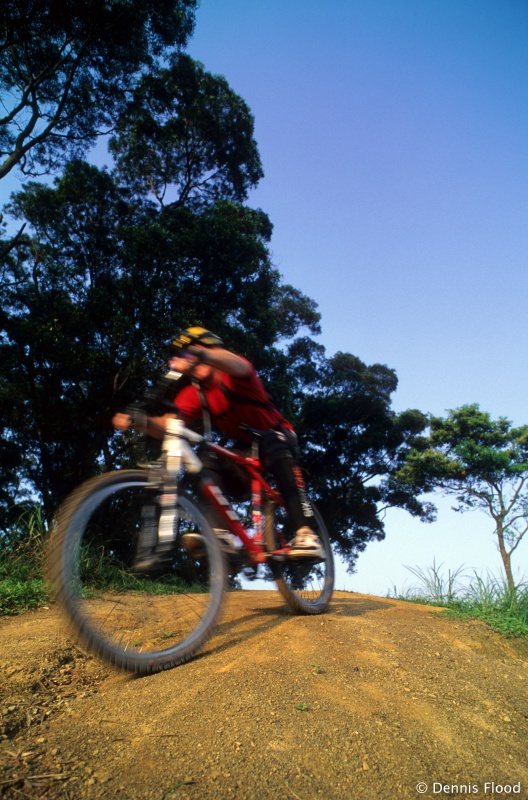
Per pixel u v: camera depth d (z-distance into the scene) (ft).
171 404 8.61
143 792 5.16
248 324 49.83
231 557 8.95
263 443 9.79
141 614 9.92
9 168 43.27
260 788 5.34
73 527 6.91
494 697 8.27
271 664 8.16
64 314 45.91
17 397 48.29
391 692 7.80
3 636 9.18
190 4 45.57
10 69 44.52
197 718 6.50
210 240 45.03
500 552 62.08
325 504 73.15
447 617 12.35
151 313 42.16
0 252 52.26
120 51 44.29
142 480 7.89
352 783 5.61
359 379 79.15
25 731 6.25
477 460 63.05
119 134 58.44
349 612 12.03
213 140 57.88
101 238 50.42
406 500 77.30
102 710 6.77
